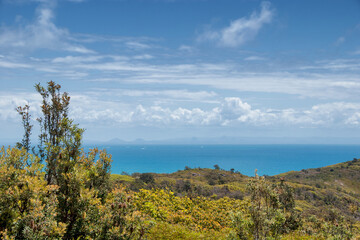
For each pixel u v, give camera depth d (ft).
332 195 423.64
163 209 66.74
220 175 489.67
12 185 25.70
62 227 24.44
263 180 43.01
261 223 41.27
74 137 32.76
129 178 287.69
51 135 38.42
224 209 86.38
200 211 79.20
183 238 49.85
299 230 62.49
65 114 39.99
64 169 30.68
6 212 23.73
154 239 45.34
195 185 320.91
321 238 62.64
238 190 308.60
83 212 27.94
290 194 49.32
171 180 357.82
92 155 36.19
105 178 35.40
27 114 38.42
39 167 29.89
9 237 22.39
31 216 23.41
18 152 30.73
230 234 44.70
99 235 27.12
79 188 28.78
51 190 26.94
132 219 28.30
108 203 29.86
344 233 61.98
